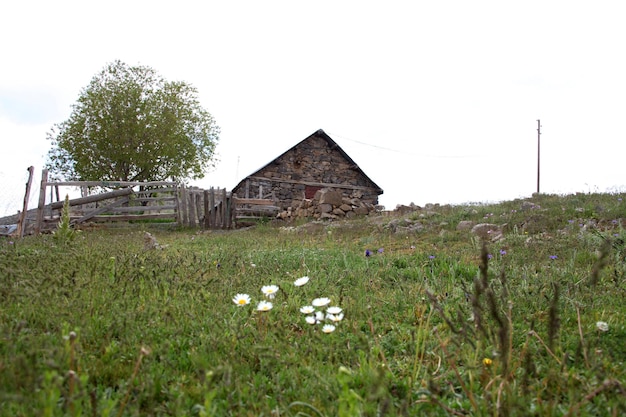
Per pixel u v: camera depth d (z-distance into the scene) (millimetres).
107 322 3379
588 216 10953
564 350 3211
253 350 3002
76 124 32969
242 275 5270
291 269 6312
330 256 7582
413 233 11070
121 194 17062
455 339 2975
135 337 3135
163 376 2656
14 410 2049
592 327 3570
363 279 5496
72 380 1922
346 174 26484
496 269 5715
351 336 3520
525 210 12336
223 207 18750
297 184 25172
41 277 4094
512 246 8156
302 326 3781
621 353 3221
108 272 4703
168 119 34625
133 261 5242
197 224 18422
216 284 4633
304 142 25594
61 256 5633
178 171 36094
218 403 2395
